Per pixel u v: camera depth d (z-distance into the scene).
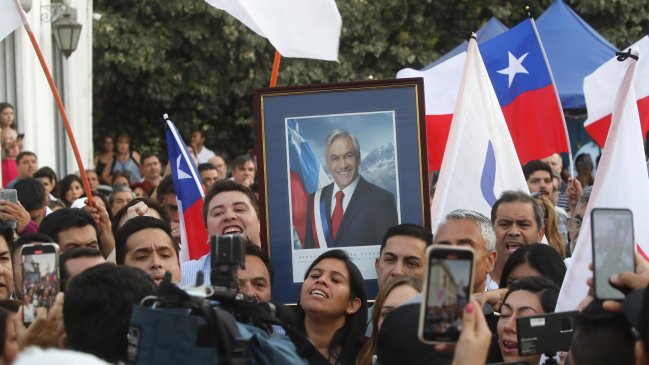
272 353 4.32
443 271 3.84
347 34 25.38
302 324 6.52
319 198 7.22
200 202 9.34
